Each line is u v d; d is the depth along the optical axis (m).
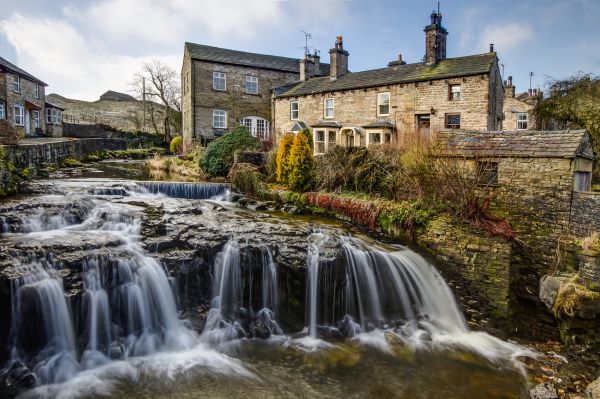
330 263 9.77
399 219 12.20
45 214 10.37
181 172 23.03
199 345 8.57
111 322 8.22
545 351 9.24
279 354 8.46
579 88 17.53
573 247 10.00
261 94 32.78
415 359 8.56
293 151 15.64
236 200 16.08
